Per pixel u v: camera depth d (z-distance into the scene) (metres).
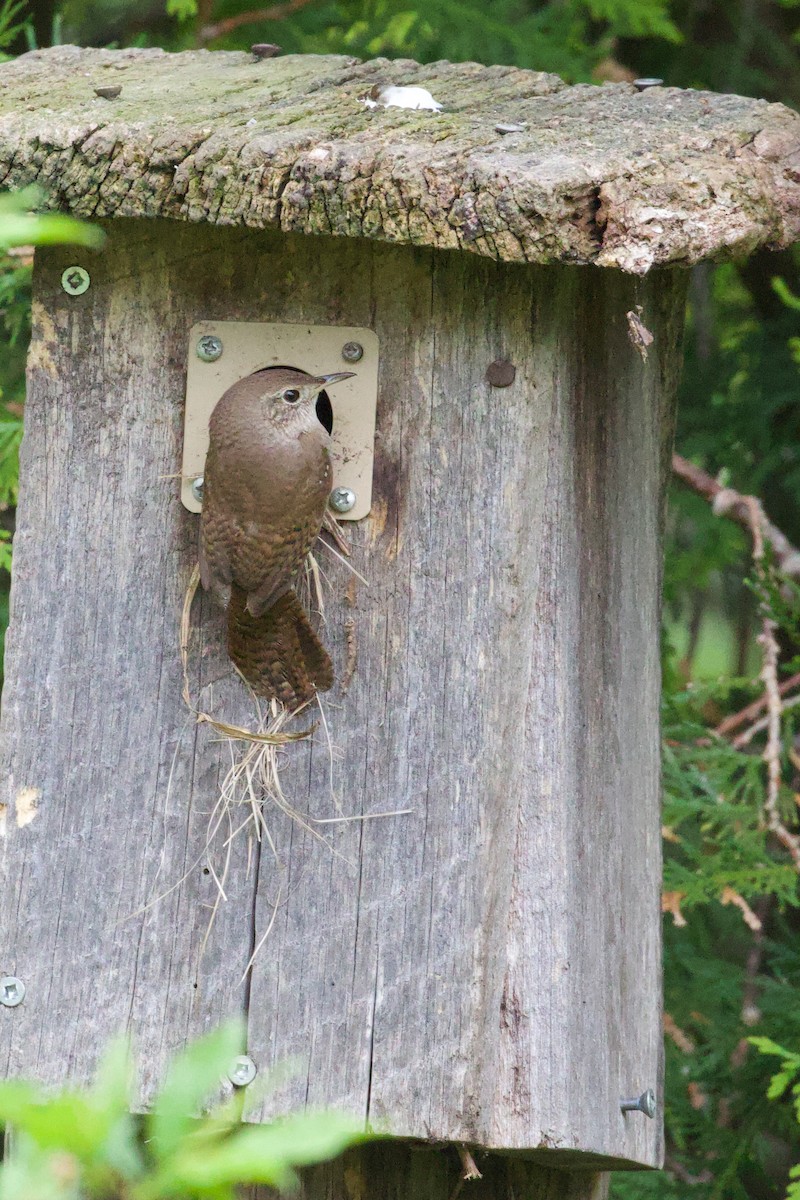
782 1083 7.97
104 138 5.90
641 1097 6.49
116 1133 3.05
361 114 6.17
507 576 6.06
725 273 11.81
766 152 5.97
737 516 9.98
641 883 7.01
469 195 5.53
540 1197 6.89
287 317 6.20
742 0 11.59
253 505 5.86
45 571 6.30
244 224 5.80
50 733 6.25
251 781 6.14
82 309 6.31
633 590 6.90
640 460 6.96
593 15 11.04
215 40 10.83
